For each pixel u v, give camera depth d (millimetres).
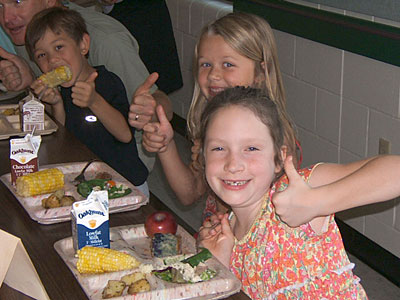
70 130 2781
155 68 4520
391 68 2982
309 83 3568
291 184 1482
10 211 1943
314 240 1703
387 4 2961
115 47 2875
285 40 3689
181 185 2230
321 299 1729
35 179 1979
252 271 1765
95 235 1673
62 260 1684
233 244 1765
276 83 2236
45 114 2701
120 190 2014
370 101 3150
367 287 3201
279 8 3625
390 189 1463
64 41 2678
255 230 1754
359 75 3188
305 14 3426
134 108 2189
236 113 1682
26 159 2049
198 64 2252
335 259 1723
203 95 2291
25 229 1843
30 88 2822
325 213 1486
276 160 1739
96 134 2773
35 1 2963
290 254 1716
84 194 1998
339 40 3230
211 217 1917
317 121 3568
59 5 3043
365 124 3219
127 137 2703
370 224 3328
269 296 1762
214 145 1700
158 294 1490
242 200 1697
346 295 1734
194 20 4477
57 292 1544
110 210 1915
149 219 1771
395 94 2986
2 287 1624
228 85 2184
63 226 1858
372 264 3355
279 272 1729
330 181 1604
